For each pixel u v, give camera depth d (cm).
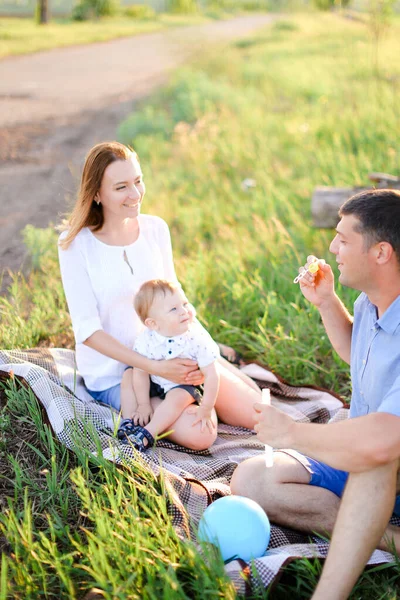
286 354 444
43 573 249
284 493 278
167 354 338
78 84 1792
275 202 725
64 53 2597
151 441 327
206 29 4050
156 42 3188
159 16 5431
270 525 286
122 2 6319
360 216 249
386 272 252
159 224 383
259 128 1039
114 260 362
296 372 437
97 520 259
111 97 1598
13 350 391
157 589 243
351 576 236
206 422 338
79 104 1495
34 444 336
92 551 252
